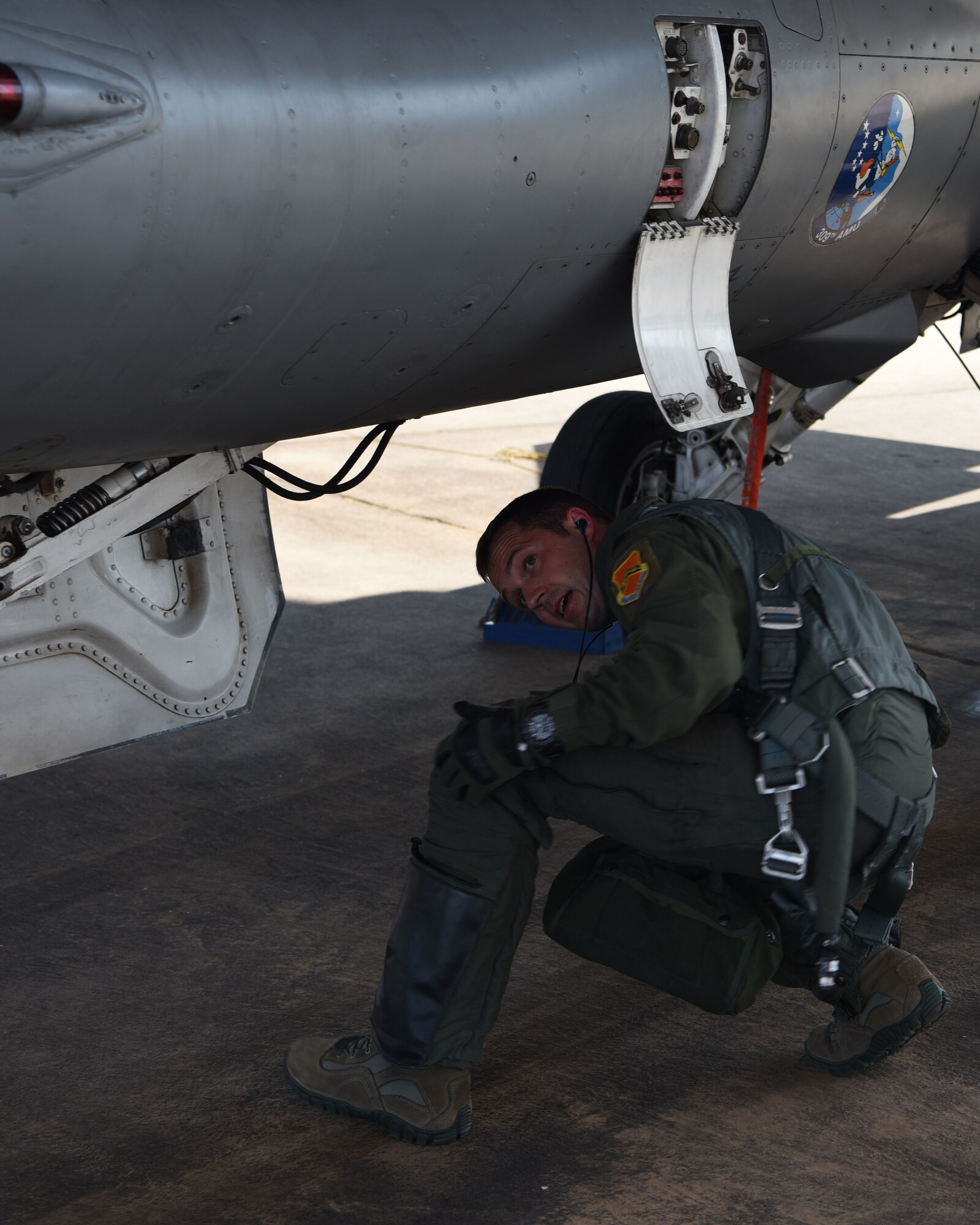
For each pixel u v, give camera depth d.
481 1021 1.88
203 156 1.61
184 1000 2.30
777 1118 1.97
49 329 1.60
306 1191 1.81
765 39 2.40
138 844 2.91
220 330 1.79
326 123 1.74
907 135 2.77
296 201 1.73
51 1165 1.87
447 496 6.16
